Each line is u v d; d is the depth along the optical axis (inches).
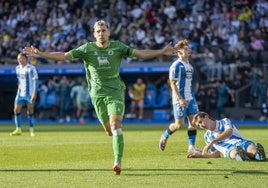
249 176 805.2
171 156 1059.3
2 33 3068.4
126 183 752.3
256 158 962.1
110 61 886.4
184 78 1115.3
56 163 960.3
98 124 2420.0
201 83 2620.6
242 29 2792.8
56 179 786.8
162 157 1042.1
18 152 1143.6
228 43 2765.7
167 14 2925.7
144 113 2719.0
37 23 3075.8
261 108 2576.3
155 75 2753.4
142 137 1576.0
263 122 2480.3
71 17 3043.8
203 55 2664.9
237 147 964.6
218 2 2913.4
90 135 1686.8
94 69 890.1
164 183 751.1
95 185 738.8
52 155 1086.4
